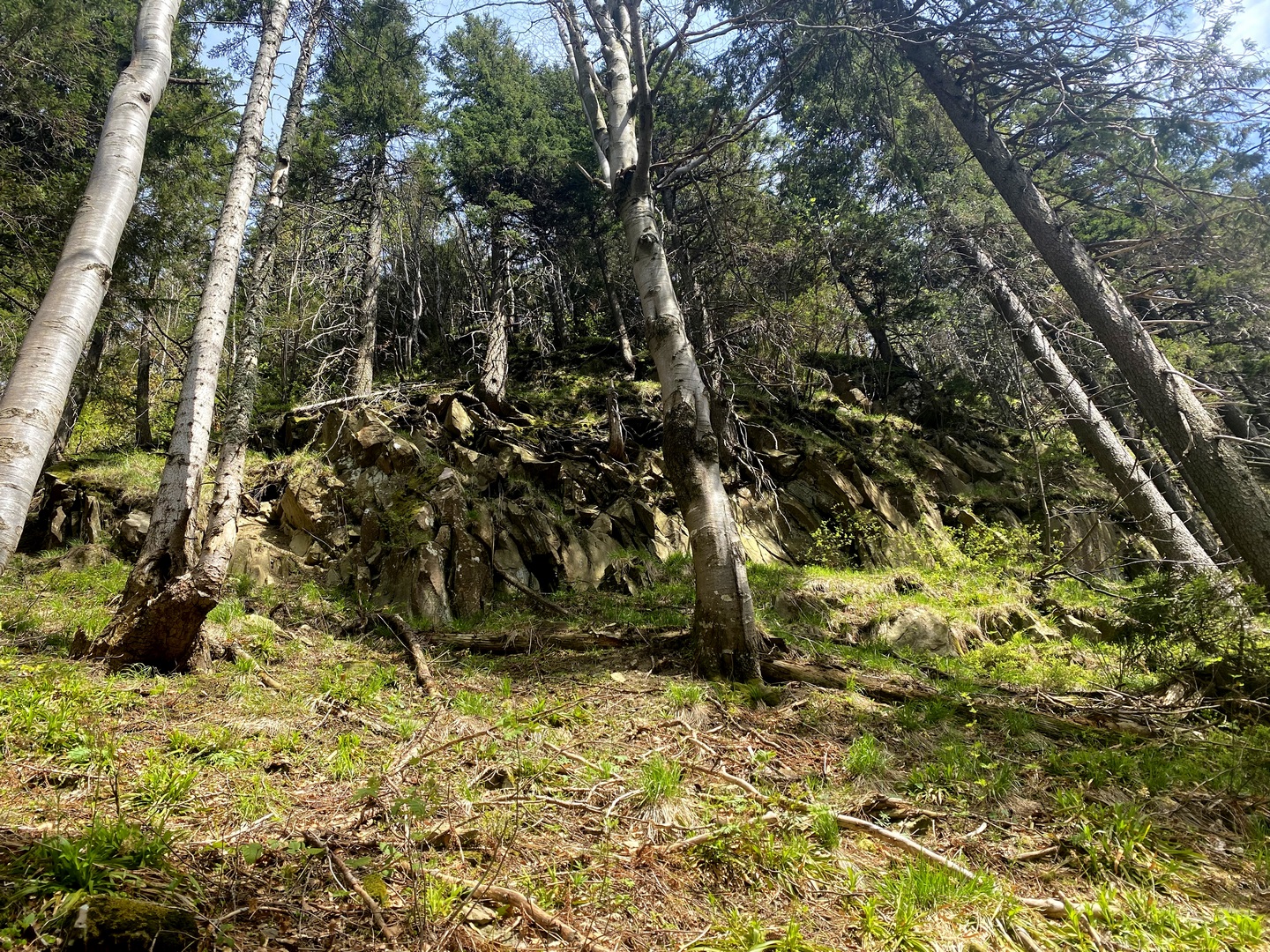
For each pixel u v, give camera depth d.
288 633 8.08
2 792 3.47
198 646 6.46
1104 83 10.62
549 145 18.83
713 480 7.61
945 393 19.09
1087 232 16.16
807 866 3.46
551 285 21.00
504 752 4.67
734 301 16.66
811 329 17.47
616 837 3.61
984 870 3.46
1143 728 6.51
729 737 5.42
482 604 10.34
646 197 8.73
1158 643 7.64
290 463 12.79
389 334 19.64
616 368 18.58
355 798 3.38
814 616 10.72
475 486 12.16
